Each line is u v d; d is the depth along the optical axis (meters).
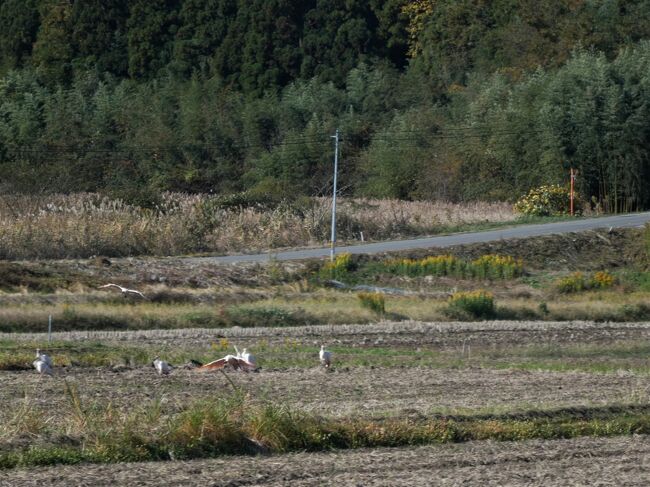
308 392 71.75
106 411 56.91
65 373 78.19
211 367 82.06
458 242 193.38
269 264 162.25
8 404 63.47
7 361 81.88
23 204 190.25
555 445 57.09
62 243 167.75
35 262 150.00
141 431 53.28
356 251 182.12
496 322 130.12
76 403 56.12
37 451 50.28
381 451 54.53
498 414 62.41
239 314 123.00
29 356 85.31
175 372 79.94
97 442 51.78
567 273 175.25
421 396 71.31
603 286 163.62
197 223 189.88
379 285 162.00
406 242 196.12
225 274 154.50
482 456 53.59
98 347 97.31
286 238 196.38
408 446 56.09
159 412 57.06
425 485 47.41
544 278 170.62
